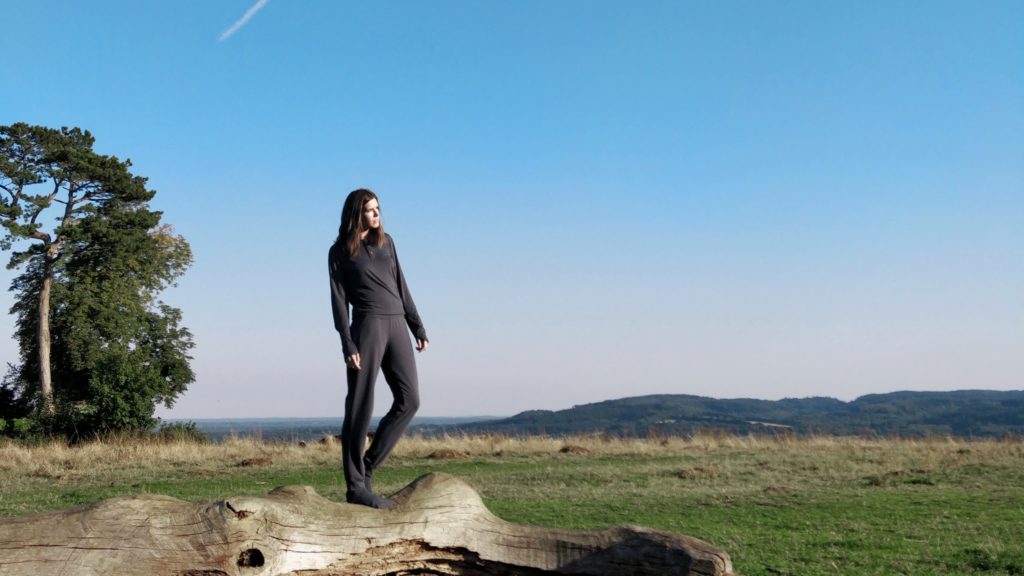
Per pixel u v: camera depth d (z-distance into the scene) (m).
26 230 43.28
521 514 14.41
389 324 5.95
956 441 28.97
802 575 10.25
